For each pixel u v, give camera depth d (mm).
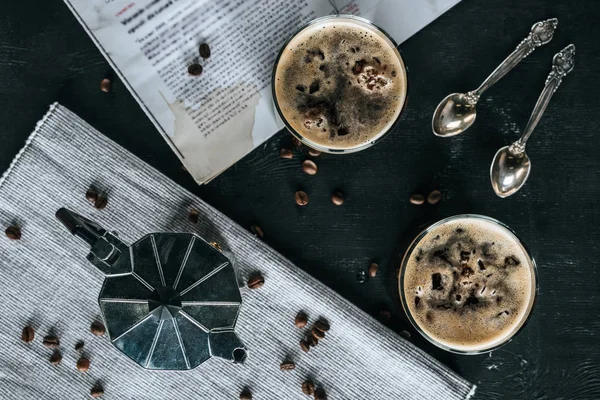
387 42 620
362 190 664
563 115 658
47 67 647
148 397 662
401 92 626
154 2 629
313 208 665
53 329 658
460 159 662
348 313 655
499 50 652
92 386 661
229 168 659
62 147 646
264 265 653
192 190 662
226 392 665
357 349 659
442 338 645
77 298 658
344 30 622
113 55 634
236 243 652
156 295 572
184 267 582
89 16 630
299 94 629
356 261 667
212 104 645
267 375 663
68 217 579
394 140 660
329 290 655
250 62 642
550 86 647
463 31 651
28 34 644
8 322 657
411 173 663
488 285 642
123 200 651
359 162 662
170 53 637
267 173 662
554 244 665
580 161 660
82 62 647
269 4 636
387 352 656
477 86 655
